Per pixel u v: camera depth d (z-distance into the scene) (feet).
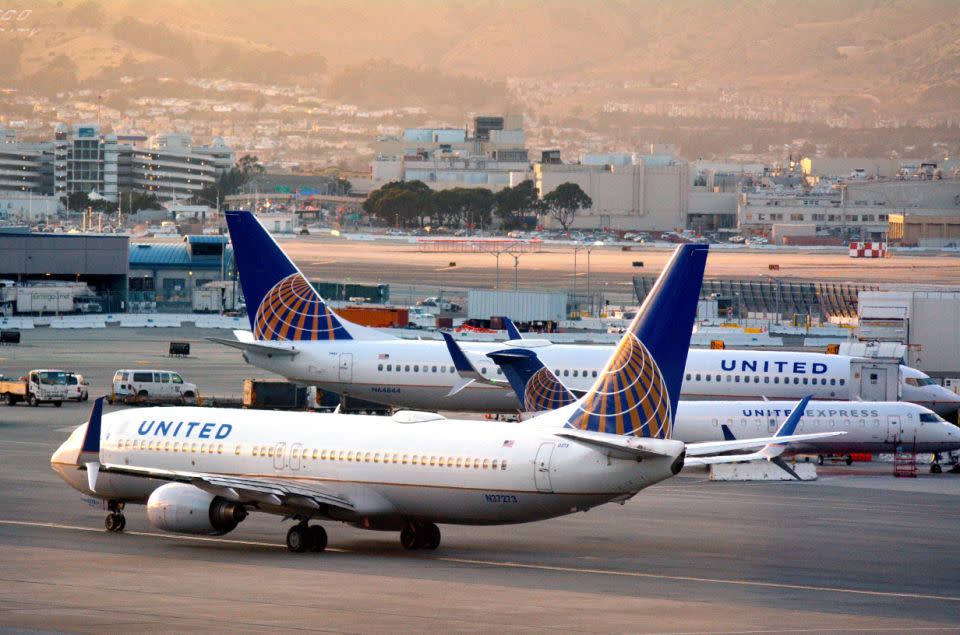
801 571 576.20
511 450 578.25
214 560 572.51
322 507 590.55
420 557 593.01
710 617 469.98
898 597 523.29
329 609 467.11
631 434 580.30
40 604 469.16
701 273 581.94
